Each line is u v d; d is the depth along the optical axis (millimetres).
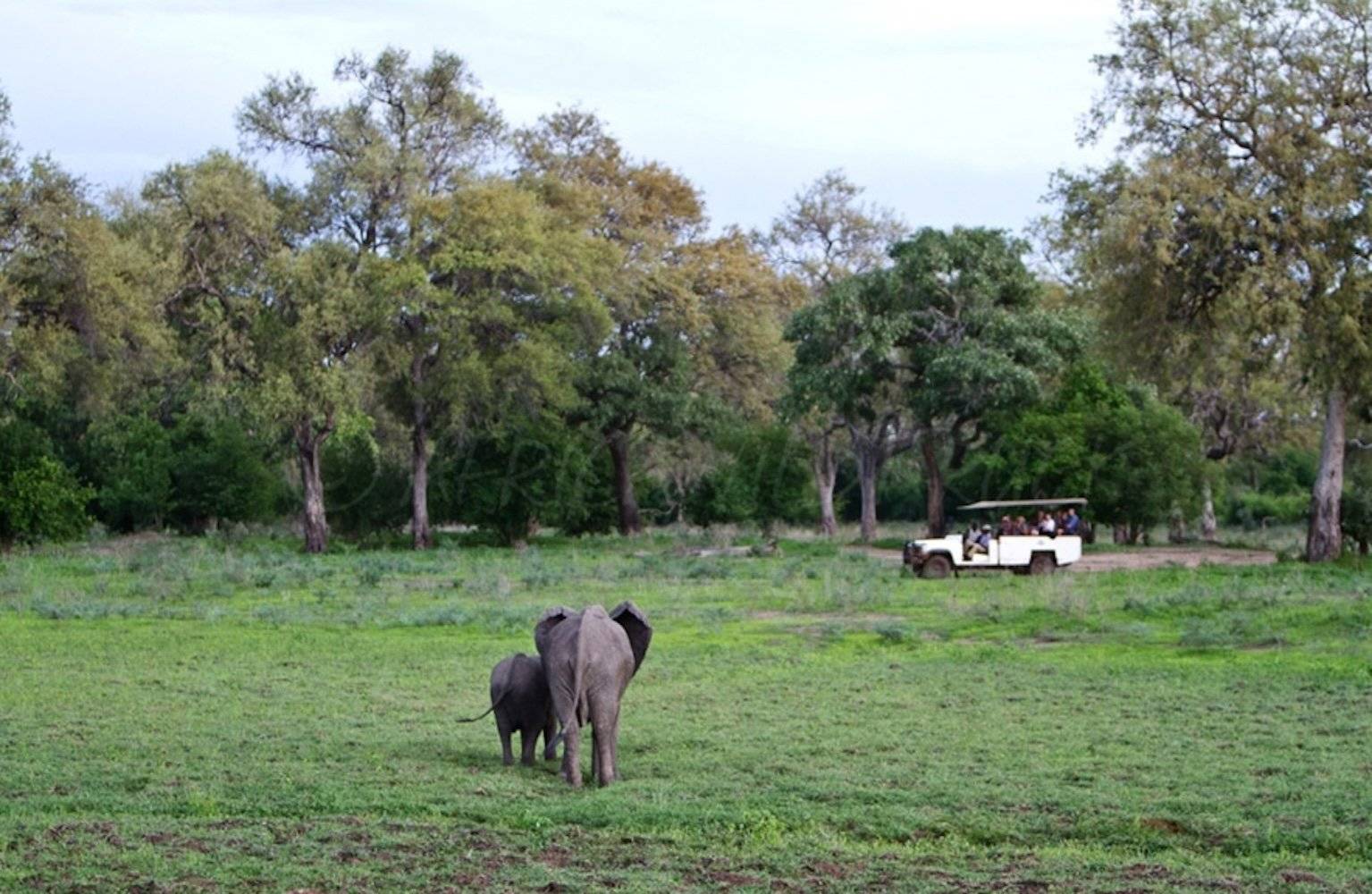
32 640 26859
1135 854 11984
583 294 57500
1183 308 43156
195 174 52625
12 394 49500
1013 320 53594
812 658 23984
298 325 52594
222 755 15812
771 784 14266
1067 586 31375
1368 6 40719
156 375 53406
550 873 11172
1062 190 43938
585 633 14656
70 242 46188
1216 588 32094
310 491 55938
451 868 11328
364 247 57312
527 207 57125
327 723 18031
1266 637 24953
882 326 54469
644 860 11625
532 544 61562
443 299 54781
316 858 11578
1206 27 41250
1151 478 53250
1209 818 12734
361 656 24641
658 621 29688
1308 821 12602
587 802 13438
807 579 39656
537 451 59688
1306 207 40375
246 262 53938
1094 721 17609
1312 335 41031
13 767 15102
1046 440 51781
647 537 64438
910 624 28500
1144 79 42312
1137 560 46812
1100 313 44219
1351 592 31672
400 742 16828
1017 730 16984
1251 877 11047
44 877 10969
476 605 33375
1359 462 55625
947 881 10977
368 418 53812
